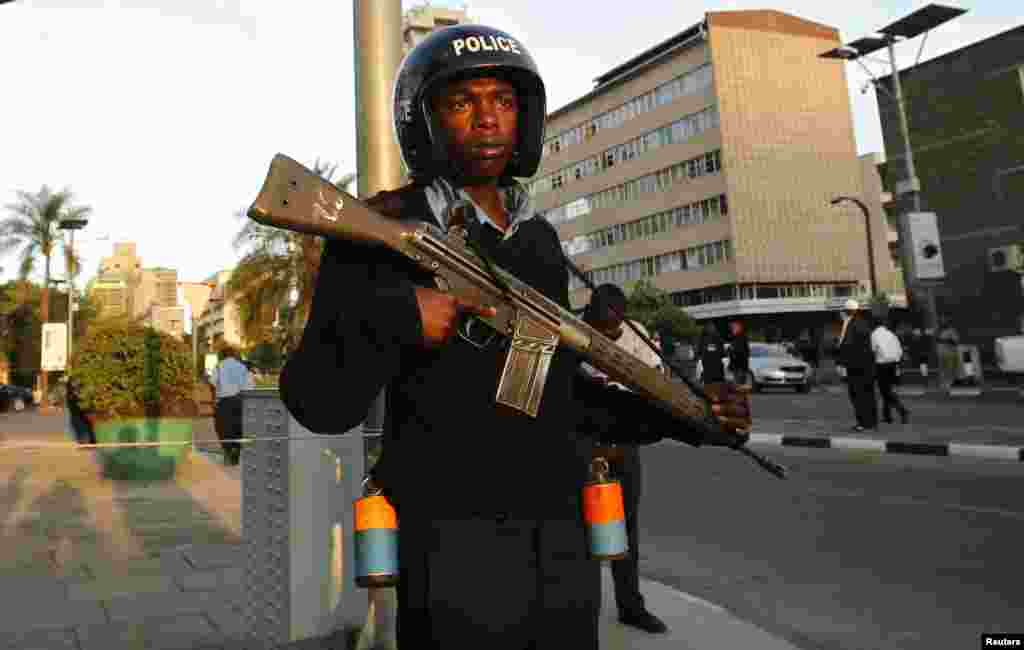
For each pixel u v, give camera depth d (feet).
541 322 4.00
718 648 10.84
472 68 4.11
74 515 8.76
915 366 71.20
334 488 9.43
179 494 9.35
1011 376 58.34
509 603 3.64
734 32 155.33
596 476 4.14
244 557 9.43
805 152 157.89
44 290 118.93
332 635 9.19
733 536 17.93
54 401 116.88
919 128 72.74
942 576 14.24
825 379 83.66
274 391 9.35
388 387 3.98
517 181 4.77
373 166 9.01
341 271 3.63
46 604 8.61
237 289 85.81
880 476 24.61
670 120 163.22
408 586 3.68
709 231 155.43
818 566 15.29
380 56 9.05
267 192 3.15
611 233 177.99
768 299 151.33
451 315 3.48
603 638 11.29
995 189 66.95
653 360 9.37
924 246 54.49
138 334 26.12
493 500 3.70
